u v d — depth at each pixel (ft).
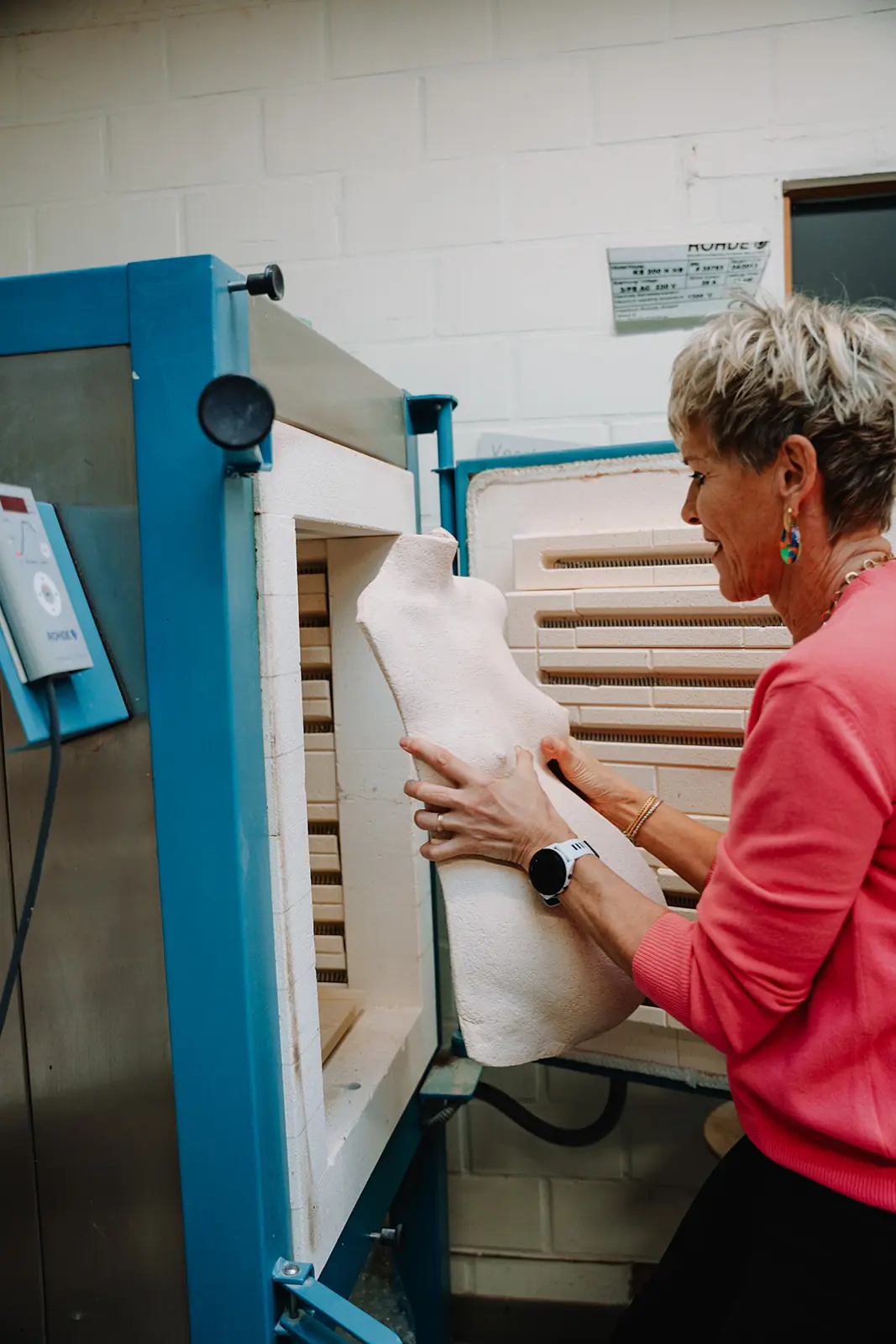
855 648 2.36
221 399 2.34
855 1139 2.40
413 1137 4.25
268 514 2.80
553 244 5.24
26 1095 2.84
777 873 2.39
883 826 2.36
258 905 2.77
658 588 4.04
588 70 5.12
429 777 3.15
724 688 3.95
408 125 5.30
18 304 2.64
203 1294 2.76
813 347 2.54
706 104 5.05
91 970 2.76
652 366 5.23
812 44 4.94
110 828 2.71
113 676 2.65
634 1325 3.11
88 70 5.54
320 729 4.27
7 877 2.78
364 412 3.71
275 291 2.63
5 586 2.30
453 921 3.11
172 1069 2.73
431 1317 4.84
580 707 4.18
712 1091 4.14
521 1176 5.70
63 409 2.64
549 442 5.33
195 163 5.49
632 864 3.46
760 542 2.77
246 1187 2.71
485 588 3.73
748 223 5.07
